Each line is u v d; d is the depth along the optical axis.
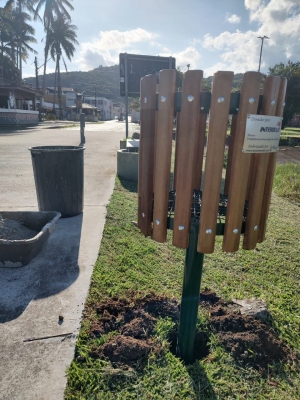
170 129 1.43
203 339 1.93
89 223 3.72
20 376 1.55
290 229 4.21
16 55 41.38
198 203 1.89
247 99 1.30
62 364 1.63
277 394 1.60
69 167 3.75
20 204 4.45
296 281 2.80
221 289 2.56
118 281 2.50
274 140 1.44
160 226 1.59
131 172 6.42
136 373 1.61
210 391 1.56
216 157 1.35
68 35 42.19
